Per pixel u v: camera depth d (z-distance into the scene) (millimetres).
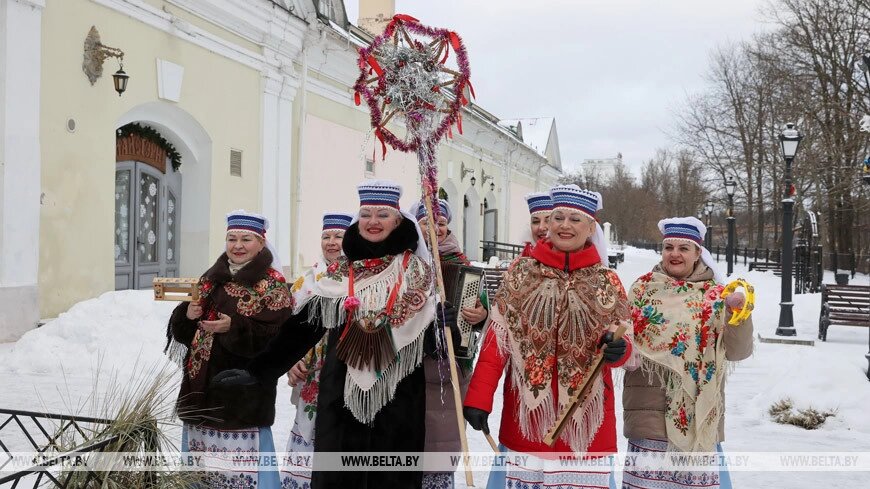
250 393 3875
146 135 12672
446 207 4695
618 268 35062
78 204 10594
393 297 3457
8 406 6066
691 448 3865
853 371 7258
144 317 8633
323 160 17828
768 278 27875
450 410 3908
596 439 3355
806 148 29984
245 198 14703
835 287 12906
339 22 19156
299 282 5062
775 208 38938
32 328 9680
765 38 36906
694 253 4152
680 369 3902
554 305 3389
